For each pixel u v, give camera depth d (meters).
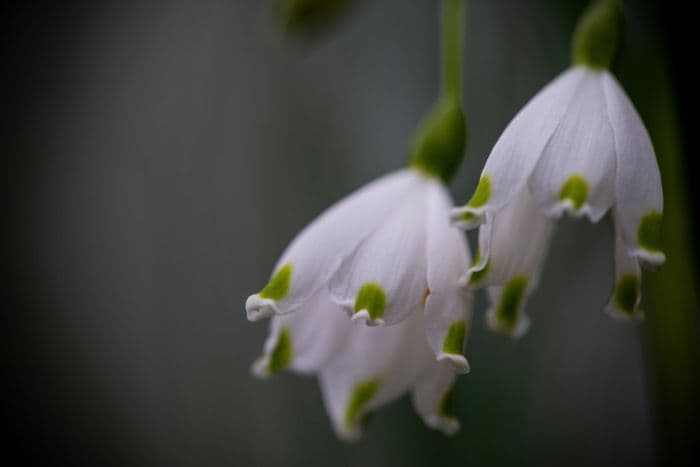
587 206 0.14
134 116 0.33
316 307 0.16
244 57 0.31
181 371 0.32
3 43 0.34
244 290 0.31
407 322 0.16
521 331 0.16
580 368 0.23
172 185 0.33
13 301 0.35
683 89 0.16
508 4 0.24
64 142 0.34
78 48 0.34
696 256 0.17
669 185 0.17
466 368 0.15
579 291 0.22
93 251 0.34
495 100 0.24
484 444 0.22
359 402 0.16
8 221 0.35
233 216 0.31
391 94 0.26
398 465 0.22
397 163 0.26
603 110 0.15
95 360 0.34
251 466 0.29
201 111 0.32
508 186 0.15
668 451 0.18
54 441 0.34
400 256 0.15
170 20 0.33
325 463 0.26
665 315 0.18
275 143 0.29
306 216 0.29
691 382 0.17
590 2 0.18
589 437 0.23
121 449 0.33
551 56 0.20
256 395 0.30
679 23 0.16
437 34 0.26
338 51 0.27
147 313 0.33
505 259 0.15
